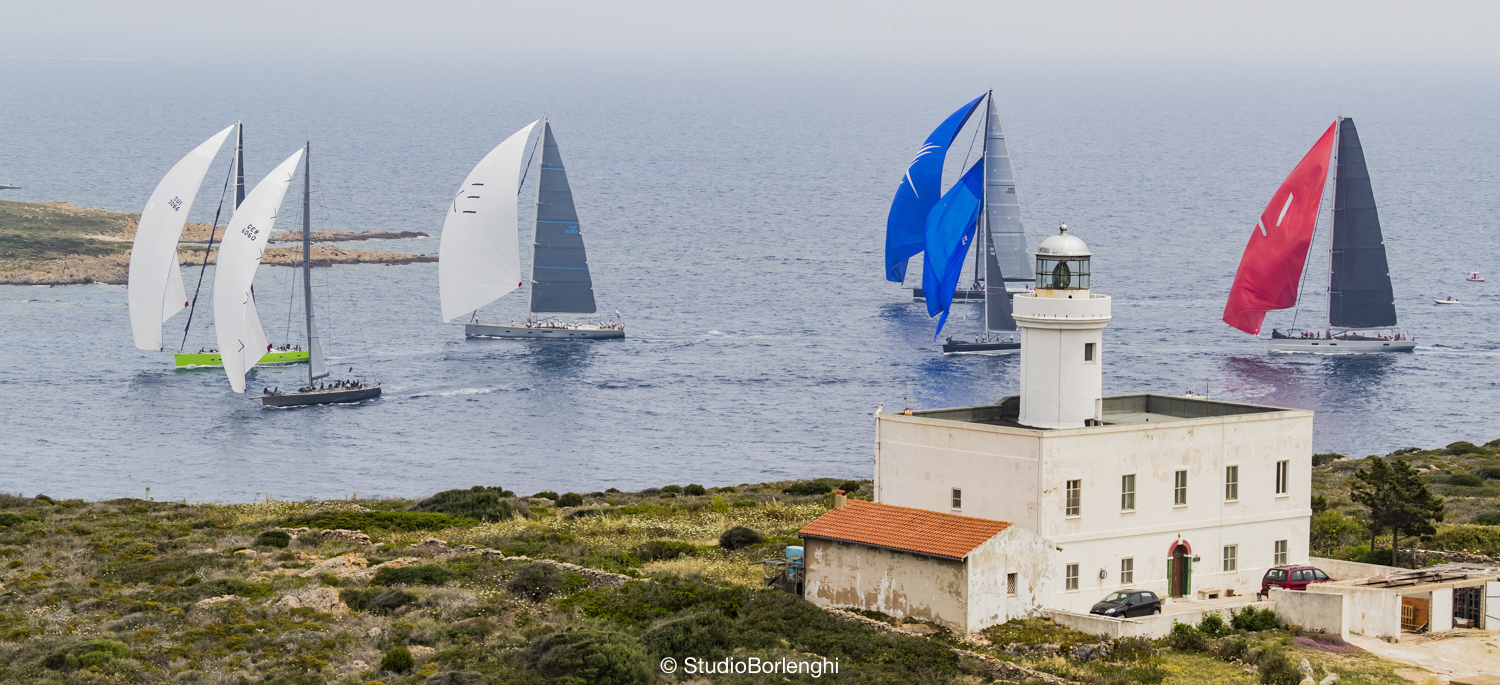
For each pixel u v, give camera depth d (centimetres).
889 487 8762
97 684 6812
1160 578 8431
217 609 8269
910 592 7850
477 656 7381
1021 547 7838
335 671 7194
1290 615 8088
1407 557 10288
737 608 8094
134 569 9525
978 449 8281
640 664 7019
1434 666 7362
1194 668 7244
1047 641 7475
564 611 8306
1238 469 8650
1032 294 8788
